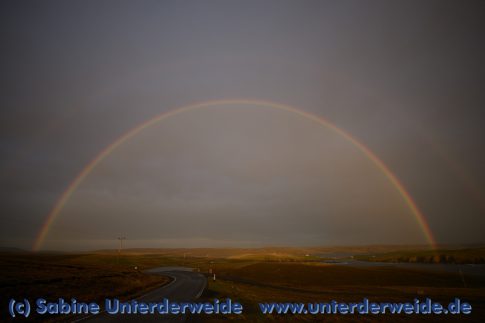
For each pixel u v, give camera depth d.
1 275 35.50
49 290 28.81
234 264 132.12
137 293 35.62
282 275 74.50
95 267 65.38
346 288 47.34
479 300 33.25
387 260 177.00
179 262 163.50
